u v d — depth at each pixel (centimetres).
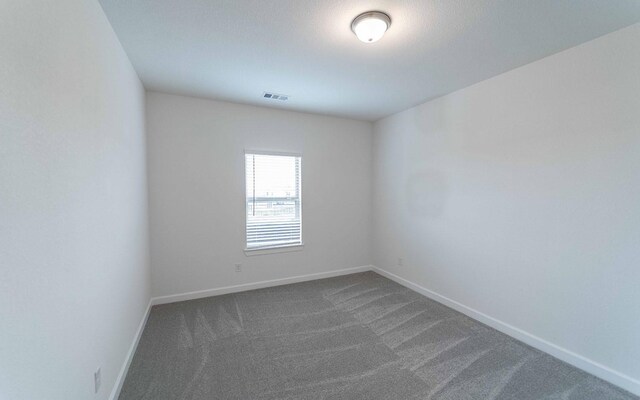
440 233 317
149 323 264
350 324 266
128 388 178
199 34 188
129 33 185
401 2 156
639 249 174
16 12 83
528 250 232
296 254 386
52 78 104
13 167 81
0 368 75
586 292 198
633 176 176
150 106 300
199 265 329
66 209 113
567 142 206
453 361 208
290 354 217
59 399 105
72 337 116
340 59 225
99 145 151
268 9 162
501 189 252
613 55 183
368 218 438
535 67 225
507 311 248
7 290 78
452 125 300
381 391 177
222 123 335
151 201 304
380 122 416
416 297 333
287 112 371
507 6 159
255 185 360
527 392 176
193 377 189
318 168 397
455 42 199
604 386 182
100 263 149
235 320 272
